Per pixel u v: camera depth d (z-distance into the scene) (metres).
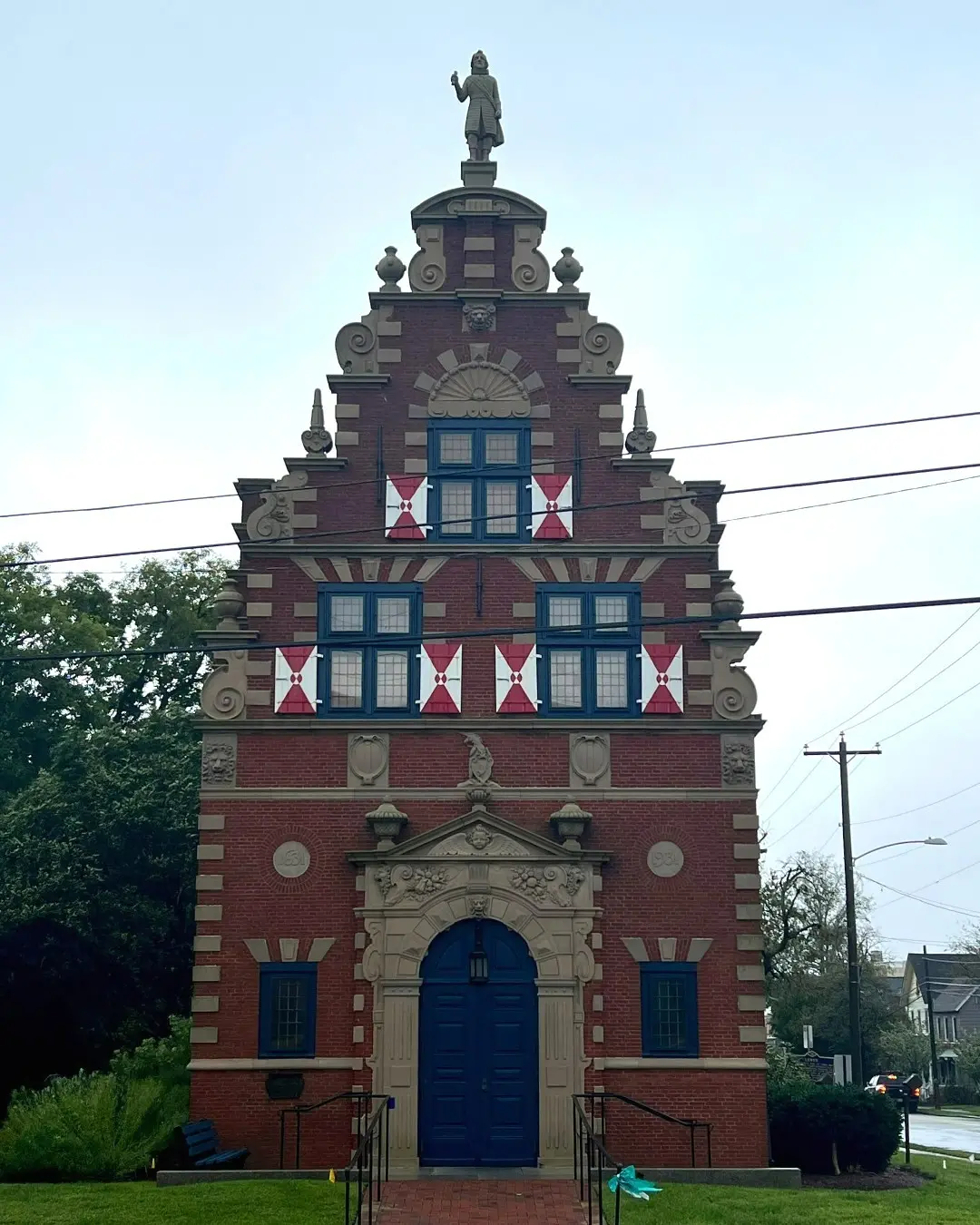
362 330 27.42
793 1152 26.30
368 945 24.52
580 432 27.08
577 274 27.77
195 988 24.50
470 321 27.50
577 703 25.86
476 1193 21.53
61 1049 33.69
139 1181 23.08
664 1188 22.28
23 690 46.94
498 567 26.47
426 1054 24.12
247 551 26.48
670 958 24.70
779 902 51.34
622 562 26.52
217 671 25.88
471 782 25.39
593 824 25.25
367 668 25.94
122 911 33.06
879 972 85.25
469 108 29.28
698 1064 24.23
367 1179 21.83
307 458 26.70
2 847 33.88
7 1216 19.72
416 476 26.78
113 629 50.28
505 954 24.58
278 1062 24.17
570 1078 24.00
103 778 35.72
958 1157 34.56
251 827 25.20
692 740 25.66
